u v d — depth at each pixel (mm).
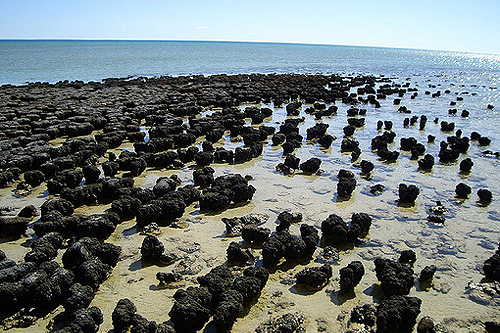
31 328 9938
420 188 19500
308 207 17141
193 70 87938
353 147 25922
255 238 14031
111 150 25453
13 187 19094
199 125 29484
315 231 14086
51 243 13086
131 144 26891
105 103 38719
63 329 9250
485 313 10852
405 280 11336
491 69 109688
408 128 32406
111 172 20438
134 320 9688
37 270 11375
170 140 25484
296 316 10211
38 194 18359
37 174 19297
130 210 16031
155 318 10258
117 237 14469
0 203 17250
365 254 13594
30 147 23594
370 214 16594
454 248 14102
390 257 13430
